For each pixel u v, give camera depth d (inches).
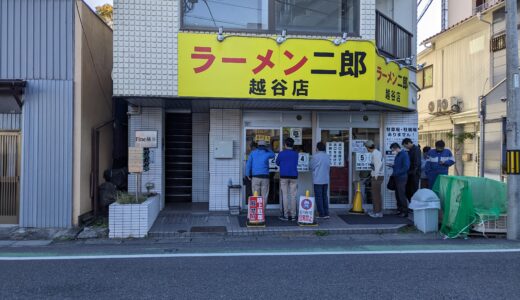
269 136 415.5
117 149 451.8
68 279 209.8
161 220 364.5
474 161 630.5
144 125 398.9
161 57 337.1
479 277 212.7
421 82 802.2
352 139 428.1
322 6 374.6
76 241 311.0
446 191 338.3
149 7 336.8
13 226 345.1
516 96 318.0
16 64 346.6
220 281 206.5
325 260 246.5
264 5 359.6
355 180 428.1
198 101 365.7
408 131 439.2
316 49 347.6
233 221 364.8
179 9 340.5
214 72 339.0
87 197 370.3
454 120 670.5
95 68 394.9
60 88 348.8
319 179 373.7
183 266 233.8
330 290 193.2
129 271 223.9
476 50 634.2
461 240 310.8
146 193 384.2
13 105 346.0
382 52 386.0
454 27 665.0
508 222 314.2
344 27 376.5
